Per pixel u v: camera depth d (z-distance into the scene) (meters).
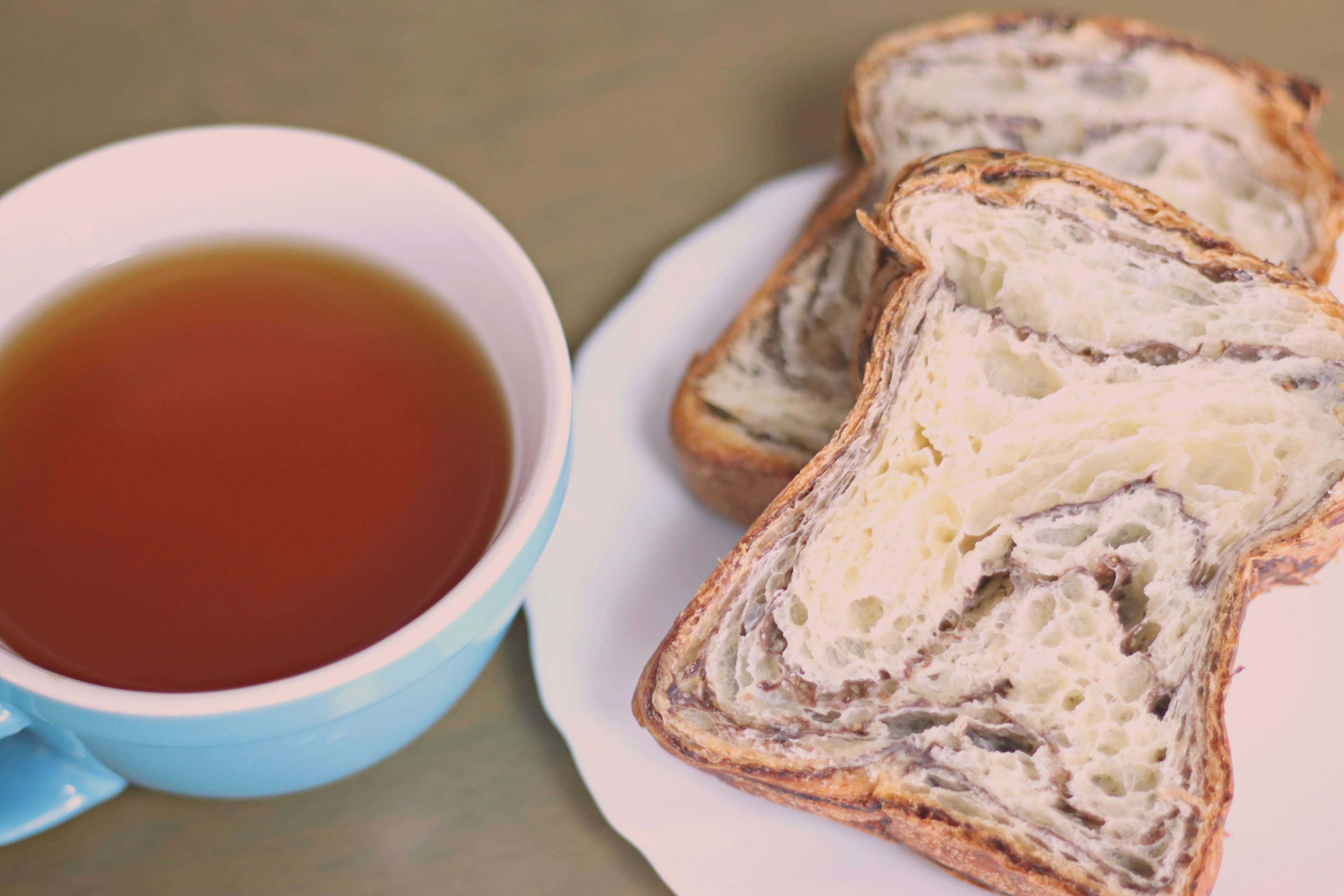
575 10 0.44
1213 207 0.38
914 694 0.32
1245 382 0.32
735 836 0.32
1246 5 0.44
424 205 0.31
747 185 0.41
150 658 0.29
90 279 0.32
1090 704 0.31
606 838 0.33
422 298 0.32
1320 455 0.32
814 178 0.39
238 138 0.31
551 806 0.34
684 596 0.34
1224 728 0.31
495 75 0.43
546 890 0.33
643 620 0.34
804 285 0.37
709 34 0.43
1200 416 0.33
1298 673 0.33
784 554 0.32
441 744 0.34
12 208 0.30
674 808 0.33
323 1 0.44
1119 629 0.32
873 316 0.34
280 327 0.32
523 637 0.35
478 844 0.33
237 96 0.42
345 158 0.31
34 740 0.30
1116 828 0.31
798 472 0.34
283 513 0.30
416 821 0.33
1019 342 0.33
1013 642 0.32
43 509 0.30
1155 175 0.38
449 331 0.32
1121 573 0.32
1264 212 0.37
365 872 0.33
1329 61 0.43
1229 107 0.38
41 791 0.30
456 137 0.42
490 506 0.30
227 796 0.30
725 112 0.42
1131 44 0.39
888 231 0.32
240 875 0.33
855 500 0.32
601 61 0.43
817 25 0.44
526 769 0.34
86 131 0.41
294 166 0.31
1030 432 0.32
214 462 0.30
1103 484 0.32
